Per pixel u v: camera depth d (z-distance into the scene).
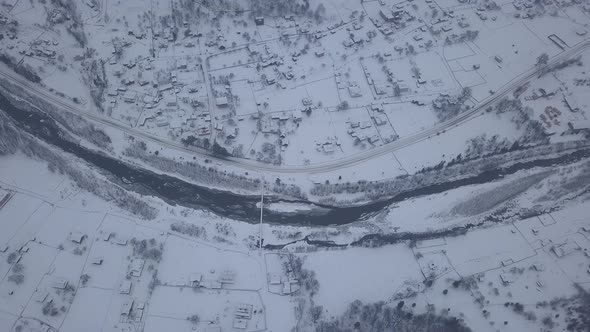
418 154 165.12
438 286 135.50
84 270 134.38
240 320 127.38
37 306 127.50
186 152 162.25
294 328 127.06
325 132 169.38
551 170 161.25
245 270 137.00
